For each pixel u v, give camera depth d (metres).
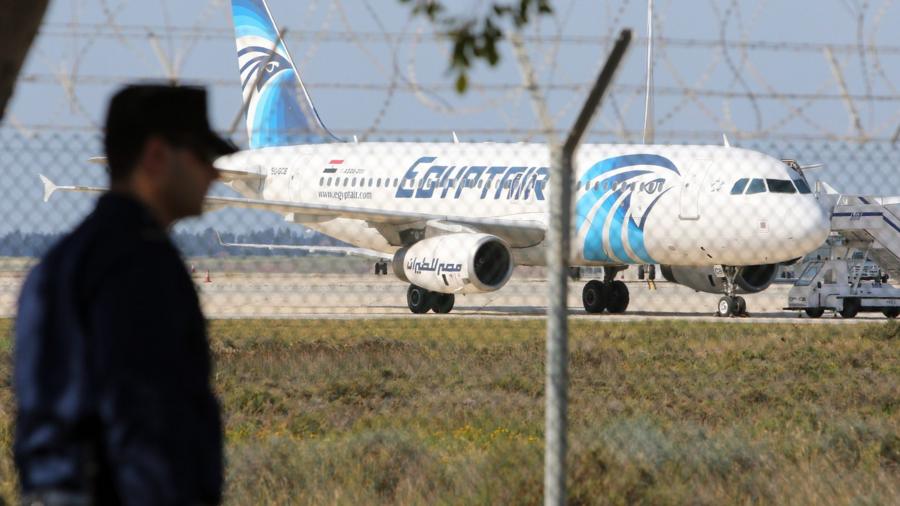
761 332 88.50
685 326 94.44
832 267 115.88
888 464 35.59
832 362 69.00
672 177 100.44
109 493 9.63
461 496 28.09
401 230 111.75
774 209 96.06
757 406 51.56
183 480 9.42
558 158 18.89
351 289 179.75
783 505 28.95
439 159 120.75
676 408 50.81
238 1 140.00
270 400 52.69
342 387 56.38
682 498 28.03
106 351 9.27
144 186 10.31
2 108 12.19
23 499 9.71
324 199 130.38
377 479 31.05
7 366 62.25
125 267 9.54
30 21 11.52
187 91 10.41
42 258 9.95
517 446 30.94
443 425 45.56
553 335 19.02
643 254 103.06
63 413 9.38
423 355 71.62
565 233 18.94
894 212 118.50
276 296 160.50
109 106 10.34
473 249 99.00
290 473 31.03
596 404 51.41
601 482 27.16
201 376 10.21
